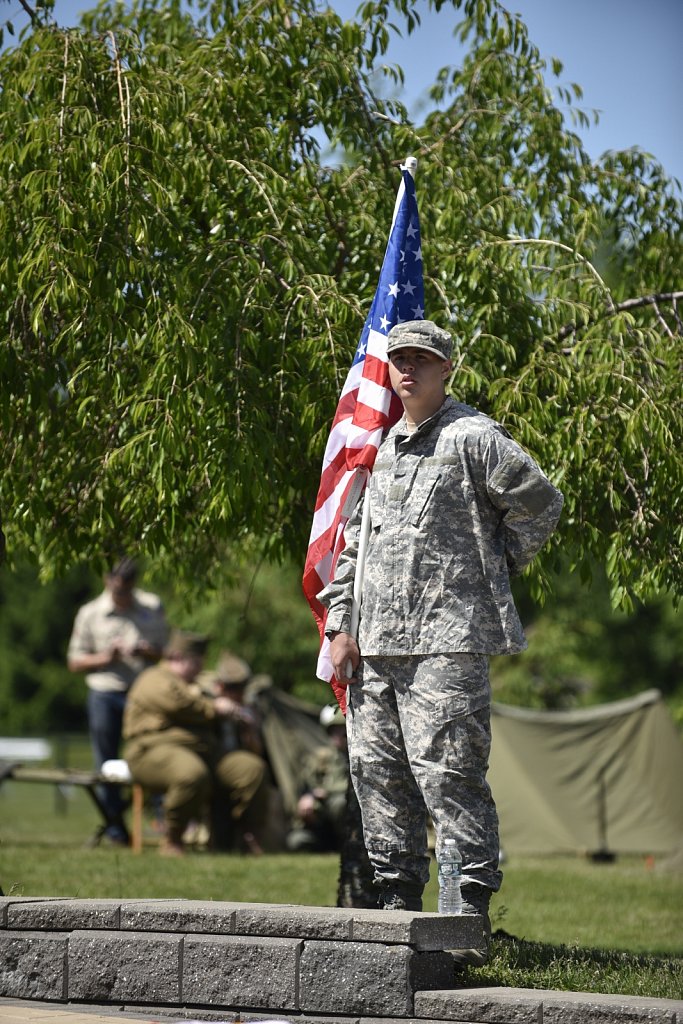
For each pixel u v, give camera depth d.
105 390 15.43
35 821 43.19
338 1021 10.14
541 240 15.95
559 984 11.37
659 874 30.69
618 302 17.03
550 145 17.91
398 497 11.37
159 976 10.86
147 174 14.13
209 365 13.82
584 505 15.05
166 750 30.25
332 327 14.65
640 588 14.58
